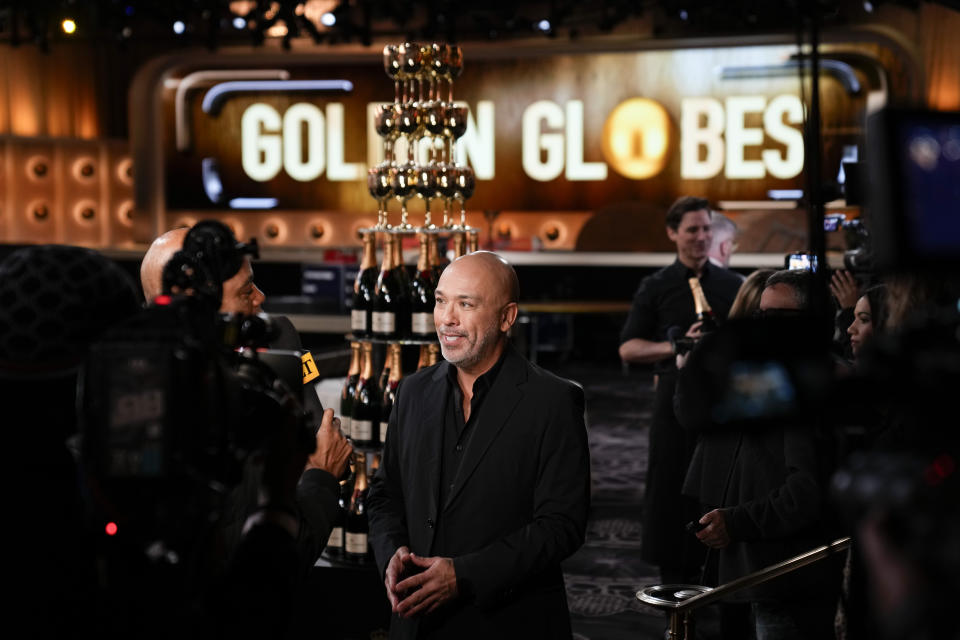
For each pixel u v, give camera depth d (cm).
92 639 137
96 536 135
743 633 318
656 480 416
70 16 1198
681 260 443
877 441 136
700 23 1200
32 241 1310
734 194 1255
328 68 1317
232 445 131
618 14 1097
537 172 1303
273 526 146
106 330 140
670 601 213
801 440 248
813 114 114
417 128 344
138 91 1323
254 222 1342
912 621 81
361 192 1324
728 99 1252
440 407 241
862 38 1172
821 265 112
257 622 138
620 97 1280
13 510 138
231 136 1340
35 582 138
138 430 120
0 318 136
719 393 94
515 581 222
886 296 153
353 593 304
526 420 234
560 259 1198
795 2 116
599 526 591
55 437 139
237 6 1295
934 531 81
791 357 93
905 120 94
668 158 1275
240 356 148
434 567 222
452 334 236
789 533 249
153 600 133
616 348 1343
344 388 337
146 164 1334
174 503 125
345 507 315
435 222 1299
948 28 1166
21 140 1298
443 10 1072
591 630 423
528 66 1295
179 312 132
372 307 332
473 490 232
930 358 90
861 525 87
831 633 252
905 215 93
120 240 1348
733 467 274
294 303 792
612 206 1222
